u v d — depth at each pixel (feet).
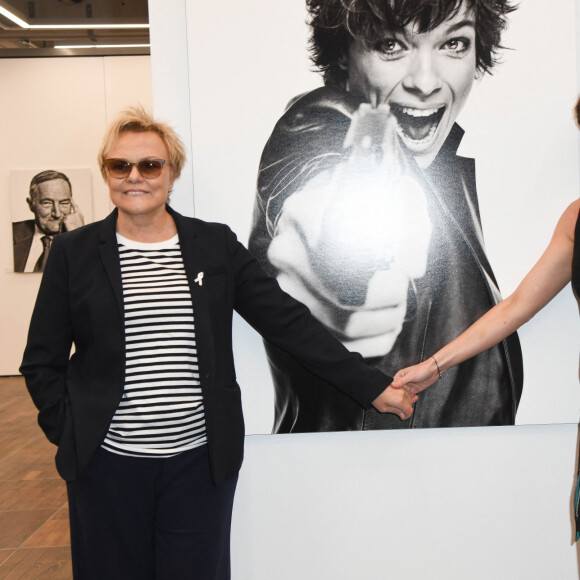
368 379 6.29
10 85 26.66
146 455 5.38
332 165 7.03
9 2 22.85
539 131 7.02
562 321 7.17
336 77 6.97
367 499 7.40
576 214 6.97
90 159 26.91
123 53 26.66
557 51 6.97
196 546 5.55
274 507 7.39
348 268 7.07
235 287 6.11
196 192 7.06
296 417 7.18
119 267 5.49
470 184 7.05
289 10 6.93
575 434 7.36
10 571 9.97
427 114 6.99
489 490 7.40
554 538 7.45
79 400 5.45
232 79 6.97
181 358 5.42
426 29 6.92
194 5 6.91
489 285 7.07
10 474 14.99
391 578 7.48
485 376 7.16
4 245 26.86
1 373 27.32
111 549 5.48
